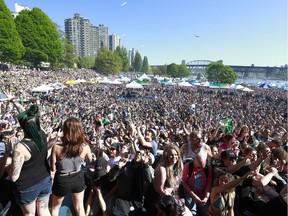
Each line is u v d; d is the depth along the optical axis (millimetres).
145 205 3844
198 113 26000
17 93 31047
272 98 44656
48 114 20125
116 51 151000
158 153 6621
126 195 3949
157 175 3605
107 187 4246
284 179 4324
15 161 2789
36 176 2986
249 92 55938
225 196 3602
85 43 182125
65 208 4152
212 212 3652
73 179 3268
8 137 4855
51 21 81188
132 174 3947
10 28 61688
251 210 3721
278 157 4418
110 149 5273
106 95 40688
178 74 154125
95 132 11375
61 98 32844
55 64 84438
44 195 3170
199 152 4180
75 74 79125
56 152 3219
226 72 107562
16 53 62812
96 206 4172
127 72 158750
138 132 4918
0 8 59844
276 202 3439
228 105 34781
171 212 3023
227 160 4246
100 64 120312
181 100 38969
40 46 75500
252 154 4523
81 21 178125
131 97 44188
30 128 2922
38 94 34719
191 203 4129
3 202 3715
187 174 4129
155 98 41062
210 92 53844
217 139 7168
